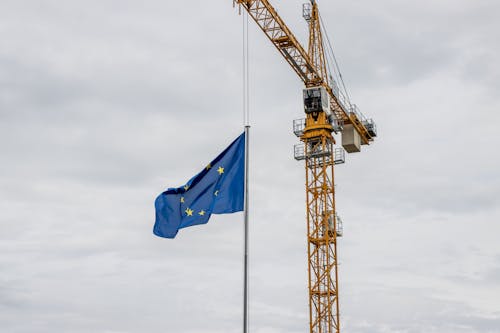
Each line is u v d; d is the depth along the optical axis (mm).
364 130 148875
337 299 125312
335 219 129250
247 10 116875
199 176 48375
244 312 42188
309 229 130000
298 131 134375
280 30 120250
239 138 48250
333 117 134125
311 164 133250
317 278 126875
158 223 48656
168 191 48625
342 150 133000
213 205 47656
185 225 48031
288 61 127812
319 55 135750
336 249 128375
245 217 44875
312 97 130625
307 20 137625
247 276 42938
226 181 47906
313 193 131375
